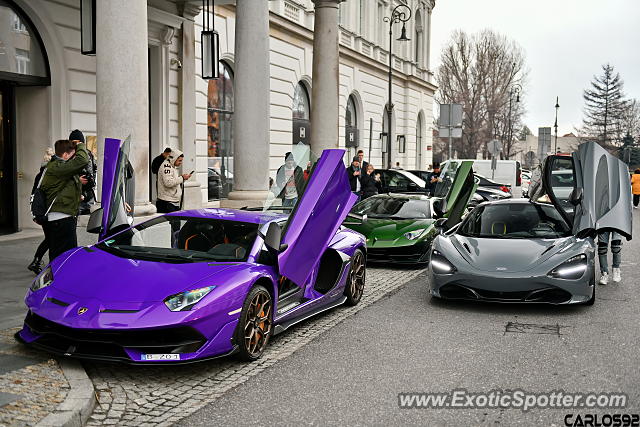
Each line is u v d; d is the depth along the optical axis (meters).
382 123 34.94
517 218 9.23
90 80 13.08
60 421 4.12
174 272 5.65
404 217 12.31
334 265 7.79
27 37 11.85
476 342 6.57
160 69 15.67
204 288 5.42
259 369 5.65
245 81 12.75
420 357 6.04
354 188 17.22
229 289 5.52
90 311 5.18
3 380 4.86
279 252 6.17
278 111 22.73
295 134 24.77
